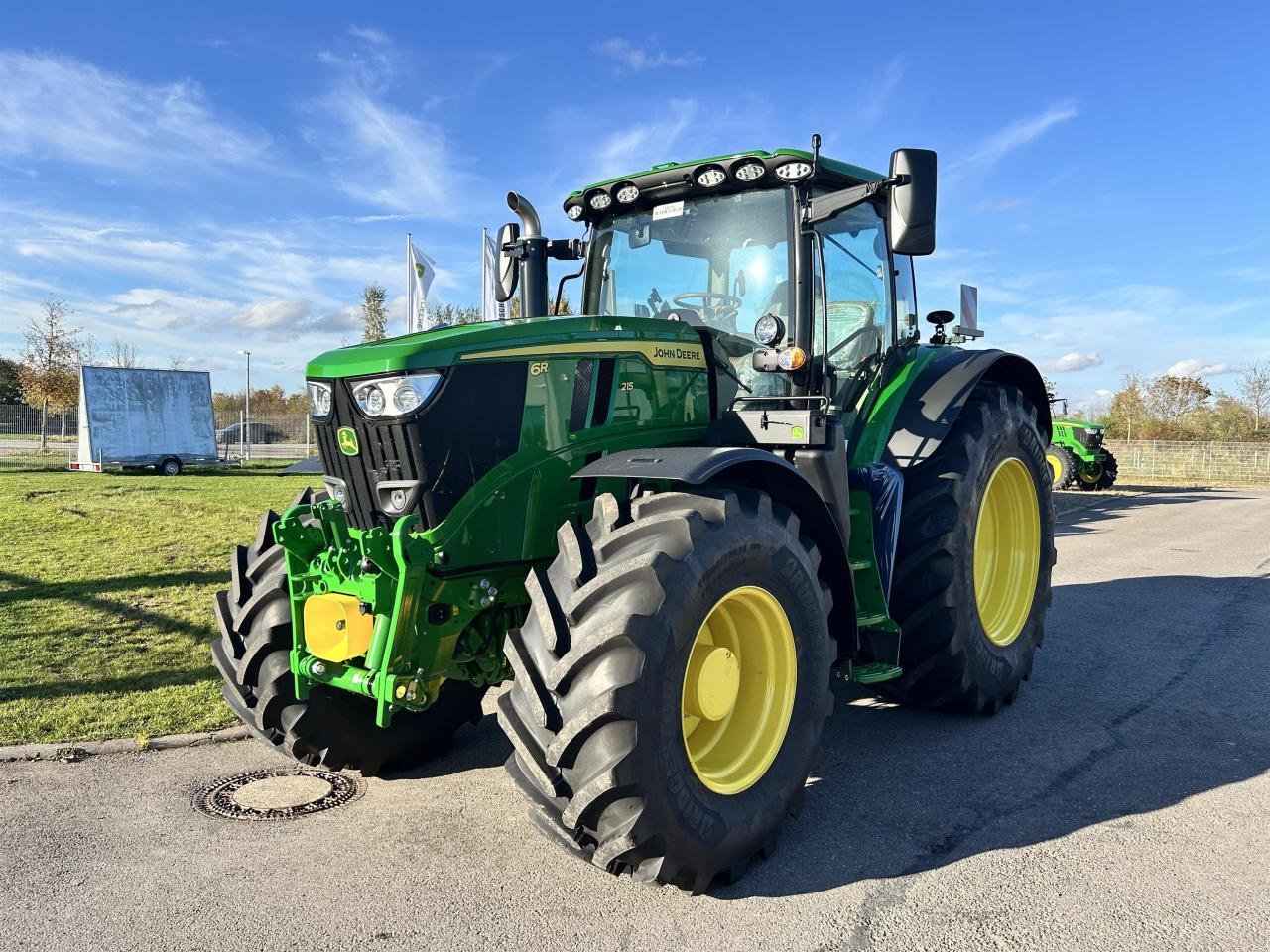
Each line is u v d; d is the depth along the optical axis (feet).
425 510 9.85
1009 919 8.50
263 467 86.02
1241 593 24.26
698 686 9.49
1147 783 11.67
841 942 8.16
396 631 9.56
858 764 12.55
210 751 13.23
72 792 11.69
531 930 8.40
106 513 41.96
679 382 11.85
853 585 11.53
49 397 110.63
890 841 10.20
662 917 8.62
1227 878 9.22
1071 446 63.87
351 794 11.70
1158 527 39.73
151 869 9.61
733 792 9.39
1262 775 11.87
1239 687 15.84
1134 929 8.30
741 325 12.94
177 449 76.84
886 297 15.05
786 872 9.53
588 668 8.43
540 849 10.09
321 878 9.41
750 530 9.48
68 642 18.53
